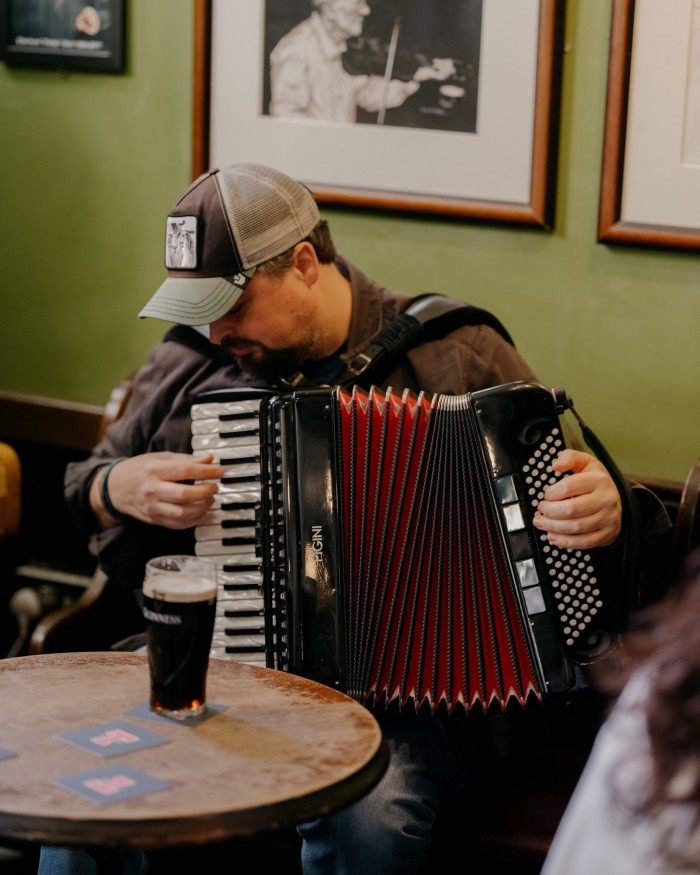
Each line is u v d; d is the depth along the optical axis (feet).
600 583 5.74
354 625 5.90
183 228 6.43
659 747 2.92
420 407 5.85
